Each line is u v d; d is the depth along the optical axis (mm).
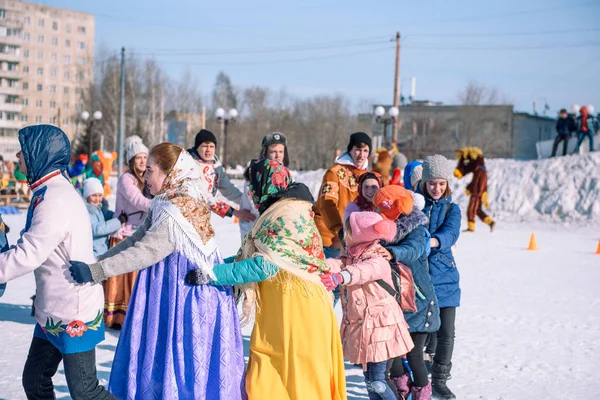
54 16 80875
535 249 14539
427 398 4664
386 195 4480
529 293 9352
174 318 3664
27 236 3445
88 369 3635
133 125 61438
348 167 6375
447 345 5074
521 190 23812
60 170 3697
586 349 6527
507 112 61188
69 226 3533
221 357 3715
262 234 3855
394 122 32688
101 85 67562
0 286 3656
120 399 3674
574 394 5234
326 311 3910
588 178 23266
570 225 21562
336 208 6172
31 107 80250
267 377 3822
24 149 3613
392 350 4270
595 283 10258
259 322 3912
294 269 3822
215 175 6953
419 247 4461
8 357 5656
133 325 3689
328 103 66375
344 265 4438
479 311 8148
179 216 3660
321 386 3797
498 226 21031
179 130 69812
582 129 25344
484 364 5992
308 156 65688
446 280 5043
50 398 3852
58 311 3570
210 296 3736
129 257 3582
